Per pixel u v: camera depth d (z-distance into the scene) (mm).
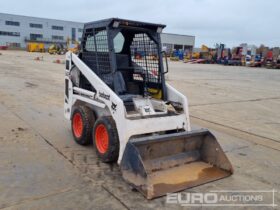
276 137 6445
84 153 4812
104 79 4930
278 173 4496
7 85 11375
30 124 6293
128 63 5461
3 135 5461
